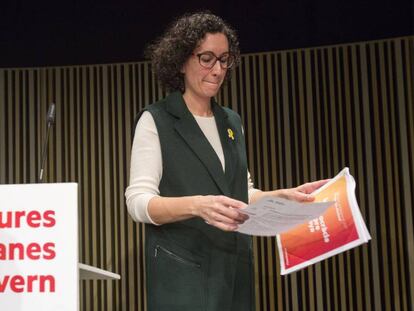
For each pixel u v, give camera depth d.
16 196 1.53
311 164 4.15
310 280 4.13
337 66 4.16
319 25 4.14
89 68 4.41
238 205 1.55
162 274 1.74
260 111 4.27
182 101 1.86
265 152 4.21
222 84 2.08
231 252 1.77
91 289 4.33
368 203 4.07
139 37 4.25
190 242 1.75
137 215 1.74
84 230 4.34
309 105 4.19
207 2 4.18
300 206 1.47
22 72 4.44
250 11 4.18
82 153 4.41
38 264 1.51
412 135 4.04
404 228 4.05
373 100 4.11
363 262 4.07
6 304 1.50
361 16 4.10
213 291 1.71
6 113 4.44
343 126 4.15
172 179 1.79
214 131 1.89
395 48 4.09
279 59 4.25
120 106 4.37
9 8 4.34
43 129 4.40
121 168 4.33
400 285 4.02
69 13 4.32
